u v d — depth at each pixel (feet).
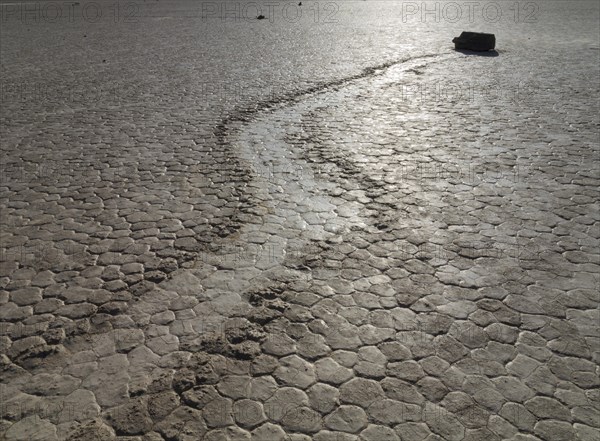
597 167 18.21
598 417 8.44
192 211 15.80
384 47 44.27
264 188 17.30
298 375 9.42
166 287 12.08
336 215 15.34
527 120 23.91
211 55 42.75
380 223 14.76
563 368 9.46
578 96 27.73
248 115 25.82
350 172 18.43
